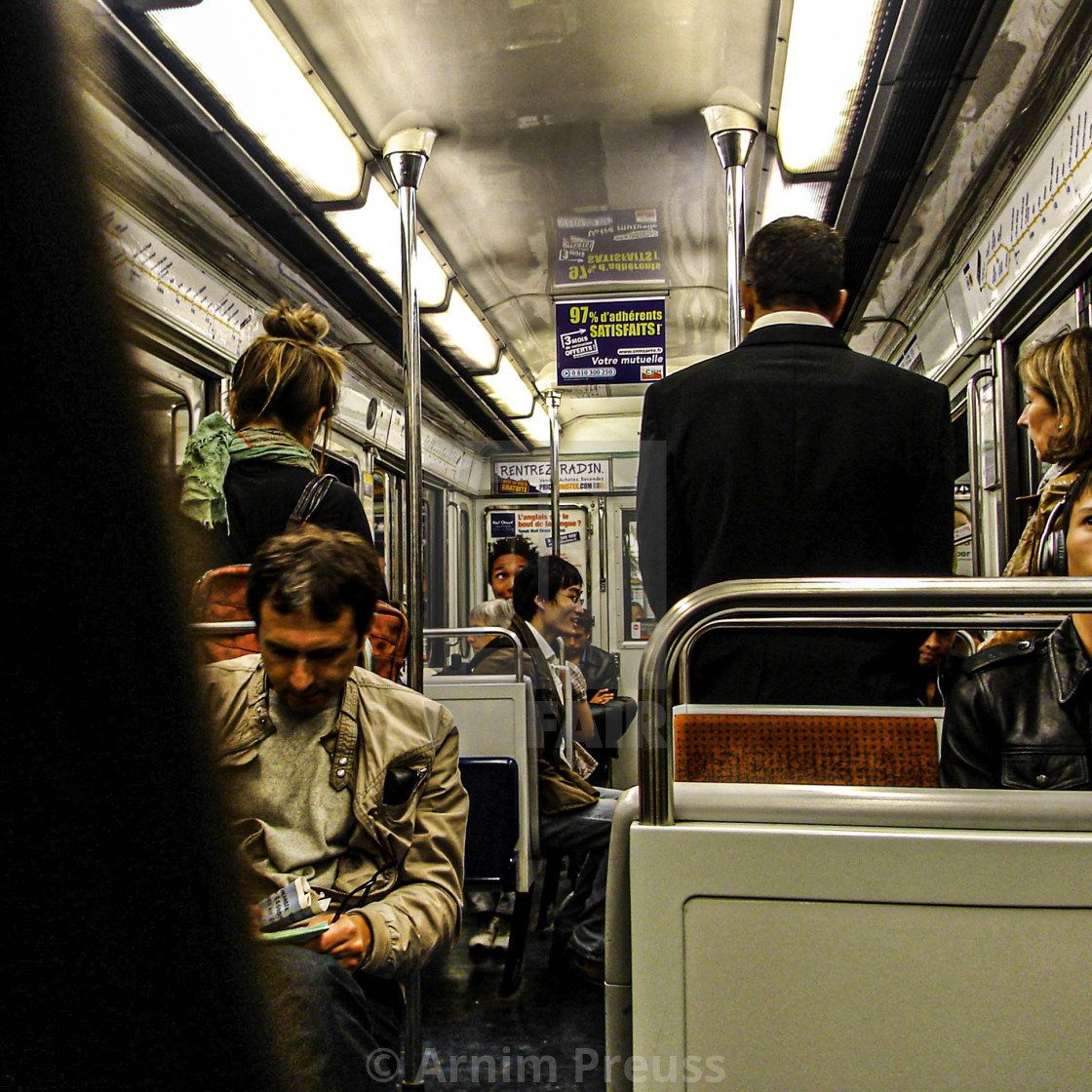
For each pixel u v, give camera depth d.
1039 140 3.52
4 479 0.14
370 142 3.91
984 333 4.42
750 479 1.73
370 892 1.45
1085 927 1.07
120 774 0.15
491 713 2.28
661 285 5.38
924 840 1.09
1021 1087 1.08
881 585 1.17
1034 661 1.55
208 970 0.17
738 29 3.34
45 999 0.14
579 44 3.41
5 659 0.14
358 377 5.71
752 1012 1.11
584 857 2.25
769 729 1.63
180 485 0.18
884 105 3.48
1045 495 2.28
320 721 1.50
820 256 1.83
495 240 5.09
